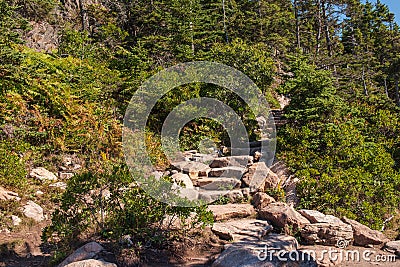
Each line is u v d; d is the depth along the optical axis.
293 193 8.63
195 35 18.81
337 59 20.50
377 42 31.59
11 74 10.09
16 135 9.53
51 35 17.64
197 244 6.30
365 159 9.53
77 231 6.23
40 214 7.32
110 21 21.31
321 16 27.22
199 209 6.26
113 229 5.93
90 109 11.09
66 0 21.42
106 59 16.48
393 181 9.52
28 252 6.14
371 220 8.08
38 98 10.91
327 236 6.81
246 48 13.60
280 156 10.20
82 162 9.65
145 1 22.05
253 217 7.62
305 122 11.30
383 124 12.17
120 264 5.39
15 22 11.78
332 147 9.95
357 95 16.55
